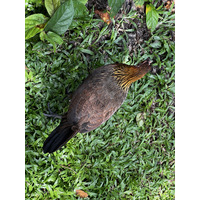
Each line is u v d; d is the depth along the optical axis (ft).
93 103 4.77
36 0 5.05
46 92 5.42
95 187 5.94
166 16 6.61
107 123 6.07
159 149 6.73
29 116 5.23
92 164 5.91
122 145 6.31
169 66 6.73
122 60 6.23
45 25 4.94
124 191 6.29
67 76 5.59
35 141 5.26
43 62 5.36
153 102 6.69
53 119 5.46
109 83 4.92
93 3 5.77
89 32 5.82
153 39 6.58
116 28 6.15
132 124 6.42
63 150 5.57
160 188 6.75
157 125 6.73
